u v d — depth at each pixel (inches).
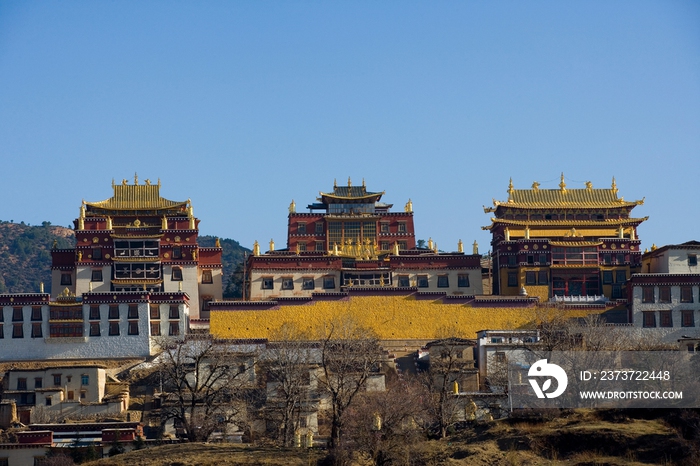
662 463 4997.5
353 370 6427.2
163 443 5895.7
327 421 6274.6
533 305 7815.0
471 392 6545.3
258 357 6830.7
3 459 5851.4
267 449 5502.0
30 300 7500.0
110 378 7012.8
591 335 6648.6
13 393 6673.2
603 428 5300.2
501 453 5216.5
